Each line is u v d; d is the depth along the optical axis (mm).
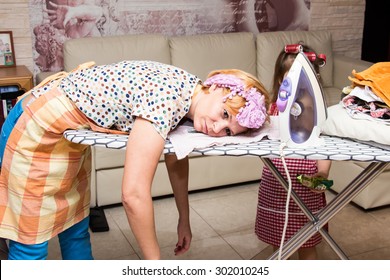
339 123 1357
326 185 1679
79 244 1763
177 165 1627
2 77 2693
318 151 1221
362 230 2500
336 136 1409
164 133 1237
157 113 1244
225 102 1317
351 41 3965
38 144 1442
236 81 1359
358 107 1352
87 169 1664
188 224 1701
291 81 1254
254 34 3580
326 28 3838
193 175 2795
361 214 2658
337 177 2783
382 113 1290
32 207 1508
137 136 1223
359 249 2330
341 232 2479
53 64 3078
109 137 1312
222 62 3184
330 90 3461
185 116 1441
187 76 1410
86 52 2850
